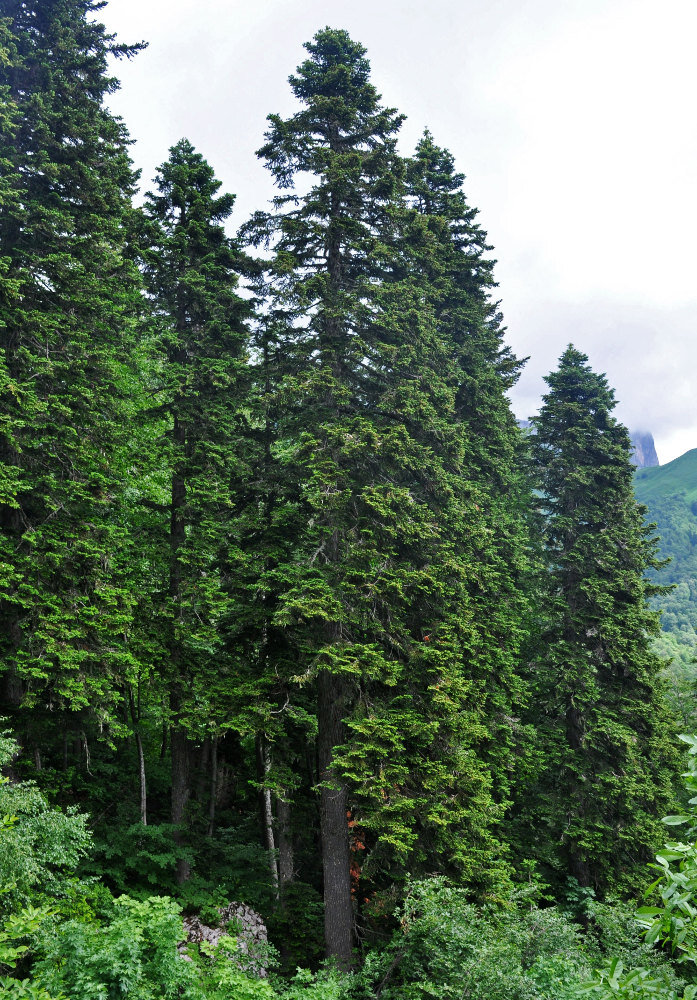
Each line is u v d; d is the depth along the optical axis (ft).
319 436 55.98
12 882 30.25
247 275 61.52
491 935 41.70
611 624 70.59
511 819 67.67
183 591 54.19
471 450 70.08
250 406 59.52
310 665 49.62
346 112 59.82
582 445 78.84
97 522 52.85
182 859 54.39
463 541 59.36
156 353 57.88
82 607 48.73
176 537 57.77
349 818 54.34
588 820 65.00
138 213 61.05
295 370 58.75
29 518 50.37
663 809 67.10
